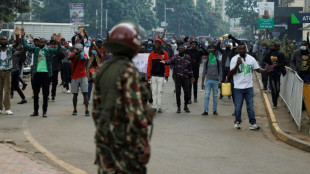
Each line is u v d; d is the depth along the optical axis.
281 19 82.06
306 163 11.00
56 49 16.89
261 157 11.48
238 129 15.38
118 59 5.34
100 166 5.31
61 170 9.74
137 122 5.09
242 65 15.07
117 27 5.41
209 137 13.89
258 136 14.31
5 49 17.62
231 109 20.11
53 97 21.94
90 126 15.27
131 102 5.09
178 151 11.85
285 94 19.98
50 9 124.81
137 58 20.30
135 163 5.21
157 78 18.75
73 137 13.38
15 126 15.04
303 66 19.36
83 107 19.97
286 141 13.45
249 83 15.13
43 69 16.84
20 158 10.44
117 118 5.20
